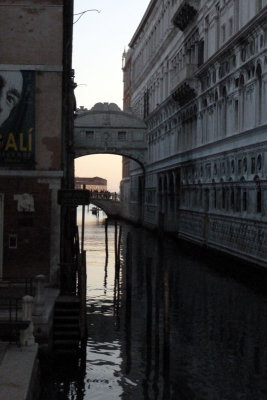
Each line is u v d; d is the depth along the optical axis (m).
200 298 23.34
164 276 16.67
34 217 19.23
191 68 40.31
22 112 19.33
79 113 59.94
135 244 45.59
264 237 26.59
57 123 19.39
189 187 42.50
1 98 19.28
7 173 19.14
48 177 19.25
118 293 25.81
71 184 33.62
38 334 14.52
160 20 55.47
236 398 13.42
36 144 19.33
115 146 60.62
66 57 22.66
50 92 19.41
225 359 16.12
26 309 14.02
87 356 16.77
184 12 41.94
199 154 39.50
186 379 14.73
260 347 17.06
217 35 35.66
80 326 17.36
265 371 15.15
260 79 28.12
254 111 28.55
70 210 24.16
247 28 28.34
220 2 34.94
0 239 19.11
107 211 87.00
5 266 19.12
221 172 34.25
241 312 20.92
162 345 17.78
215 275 28.83
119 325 20.23
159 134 54.97
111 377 15.03
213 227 35.62
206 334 18.42
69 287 19.39
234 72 31.62
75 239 27.38
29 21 19.44
